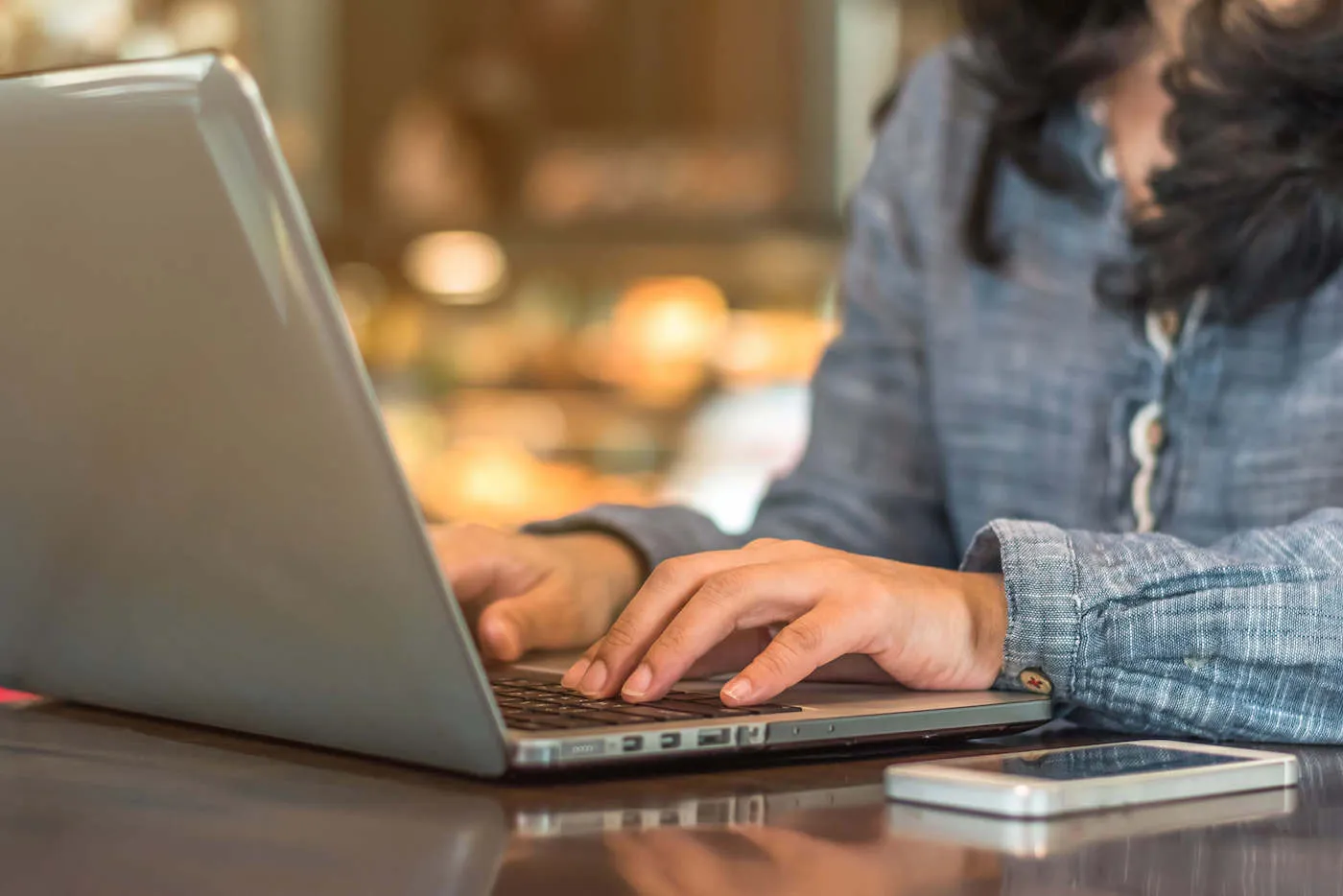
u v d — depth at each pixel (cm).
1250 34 111
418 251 349
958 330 132
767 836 54
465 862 50
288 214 54
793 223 342
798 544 83
